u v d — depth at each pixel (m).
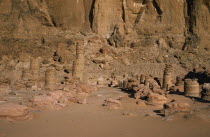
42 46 55.88
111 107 16.00
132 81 32.97
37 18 59.66
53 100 15.71
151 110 15.57
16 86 29.73
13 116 10.94
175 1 63.31
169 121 11.43
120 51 60.56
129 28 63.62
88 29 63.69
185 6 63.56
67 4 61.31
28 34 58.16
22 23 58.47
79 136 8.80
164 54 59.41
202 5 61.75
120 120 11.94
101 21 62.97
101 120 11.94
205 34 61.00
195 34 60.91
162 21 63.06
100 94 25.91
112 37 61.81
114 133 9.25
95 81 43.81
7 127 9.71
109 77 48.75
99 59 55.22
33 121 11.26
